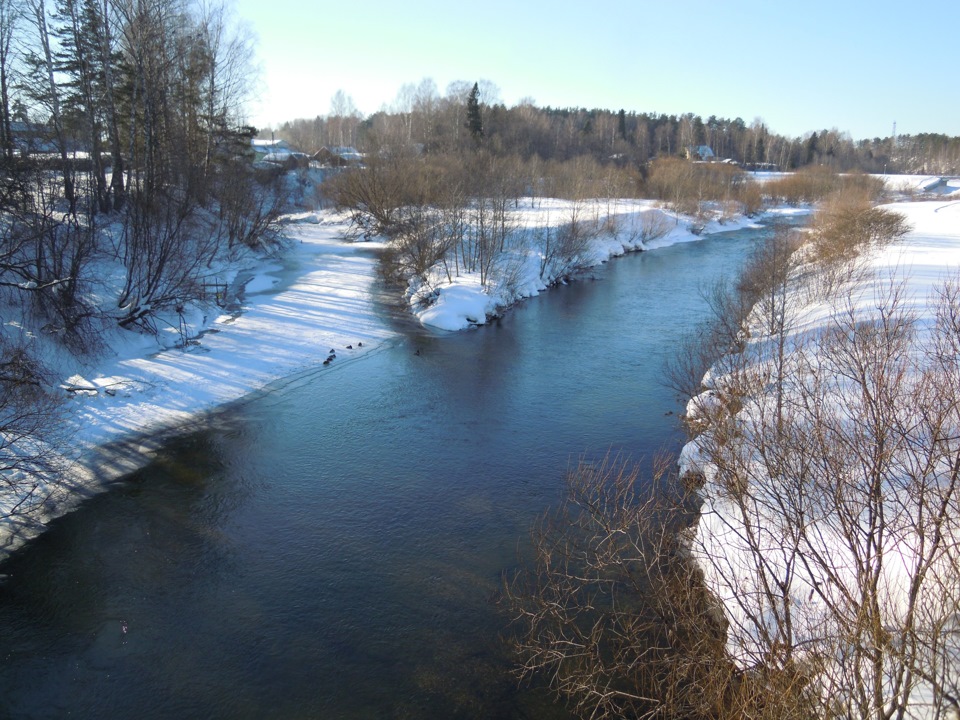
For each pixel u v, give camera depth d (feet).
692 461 40.37
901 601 21.49
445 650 29.22
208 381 59.98
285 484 43.45
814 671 18.93
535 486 42.93
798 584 25.26
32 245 61.77
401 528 38.50
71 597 32.68
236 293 92.79
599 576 33.01
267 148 304.09
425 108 278.46
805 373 34.42
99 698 26.91
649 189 215.51
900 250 97.35
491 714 25.96
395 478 44.21
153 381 58.29
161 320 71.00
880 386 22.86
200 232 100.42
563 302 96.99
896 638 19.40
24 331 55.83
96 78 91.04
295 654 29.12
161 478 43.93
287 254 131.44
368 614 31.50
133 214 69.05
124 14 86.63
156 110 92.02
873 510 19.79
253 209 125.39
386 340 75.77
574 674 27.17
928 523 19.76
